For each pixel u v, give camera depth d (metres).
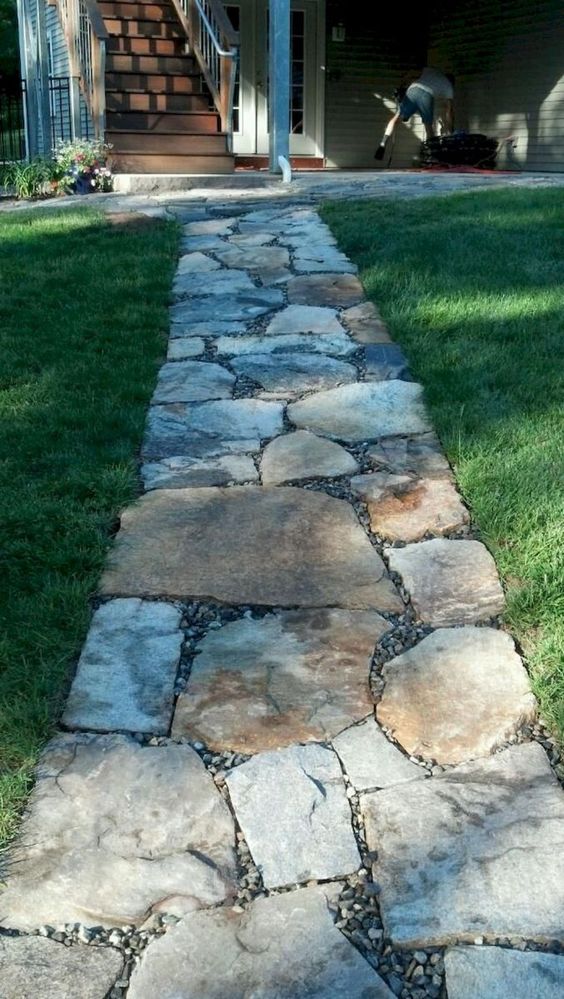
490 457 3.59
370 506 3.43
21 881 2.00
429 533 3.25
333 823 2.14
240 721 2.44
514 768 2.27
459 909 1.91
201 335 5.06
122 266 6.12
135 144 9.57
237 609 2.88
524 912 1.90
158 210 7.75
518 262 5.75
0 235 7.00
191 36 10.34
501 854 2.03
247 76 13.41
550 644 2.60
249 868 2.04
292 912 1.94
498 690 2.51
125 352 4.79
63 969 1.84
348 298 5.46
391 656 2.67
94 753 2.33
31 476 3.52
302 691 2.54
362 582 2.99
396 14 14.50
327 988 1.78
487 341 4.68
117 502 3.40
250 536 3.23
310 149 14.35
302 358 4.71
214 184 9.09
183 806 2.19
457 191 8.16
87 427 3.93
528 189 8.10
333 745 2.36
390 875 2.01
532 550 3.02
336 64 14.23
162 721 2.43
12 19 26.34
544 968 1.79
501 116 13.70
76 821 2.14
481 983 1.77
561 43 12.26
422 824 2.12
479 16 13.75
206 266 6.17
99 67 9.31
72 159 9.31
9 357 4.65
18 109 14.98
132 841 2.10
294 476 3.64
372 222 6.88
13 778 2.22
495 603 2.87
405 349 4.71
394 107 14.71
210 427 4.05
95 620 2.81
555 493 3.29
